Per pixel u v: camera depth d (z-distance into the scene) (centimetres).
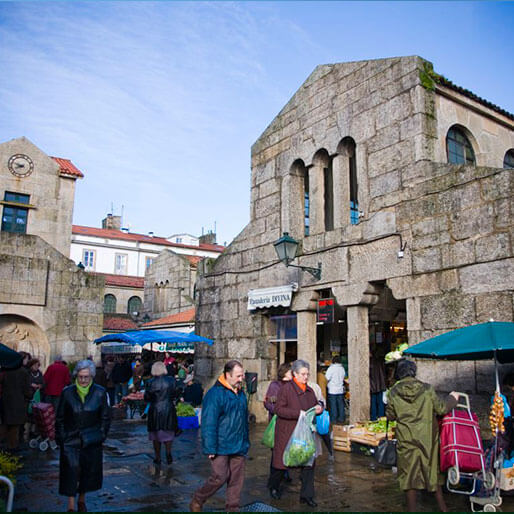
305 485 608
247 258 1428
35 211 2245
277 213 1352
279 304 1255
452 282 889
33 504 612
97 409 568
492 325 628
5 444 1006
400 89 1050
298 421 591
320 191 1255
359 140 1127
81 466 554
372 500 629
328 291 1232
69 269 1891
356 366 1049
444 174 933
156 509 588
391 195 1029
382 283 1056
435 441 543
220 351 1475
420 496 648
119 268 4797
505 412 634
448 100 1064
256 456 902
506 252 818
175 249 5103
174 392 851
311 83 1291
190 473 769
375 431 888
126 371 1655
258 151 1455
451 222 908
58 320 1844
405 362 577
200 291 1598
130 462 847
